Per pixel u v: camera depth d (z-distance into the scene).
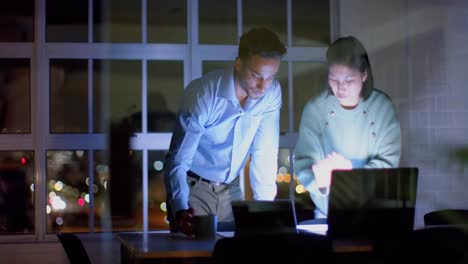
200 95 4.47
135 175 5.81
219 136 4.57
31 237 5.66
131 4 5.87
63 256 5.55
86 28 5.82
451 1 5.94
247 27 5.98
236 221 3.51
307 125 5.42
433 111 5.89
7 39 5.74
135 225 5.79
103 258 5.66
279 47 4.44
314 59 5.99
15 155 5.71
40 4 5.75
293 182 5.89
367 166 5.24
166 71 5.89
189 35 5.91
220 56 5.93
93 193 5.76
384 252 2.76
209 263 2.97
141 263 2.99
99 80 5.82
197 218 3.62
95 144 5.77
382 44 5.89
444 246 2.76
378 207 3.17
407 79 5.90
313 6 6.04
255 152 4.80
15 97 5.74
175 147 4.41
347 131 5.28
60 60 5.79
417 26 5.93
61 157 5.74
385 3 5.93
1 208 5.67
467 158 2.17
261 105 4.60
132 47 5.85
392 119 5.25
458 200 5.83
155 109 5.86
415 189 3.20
